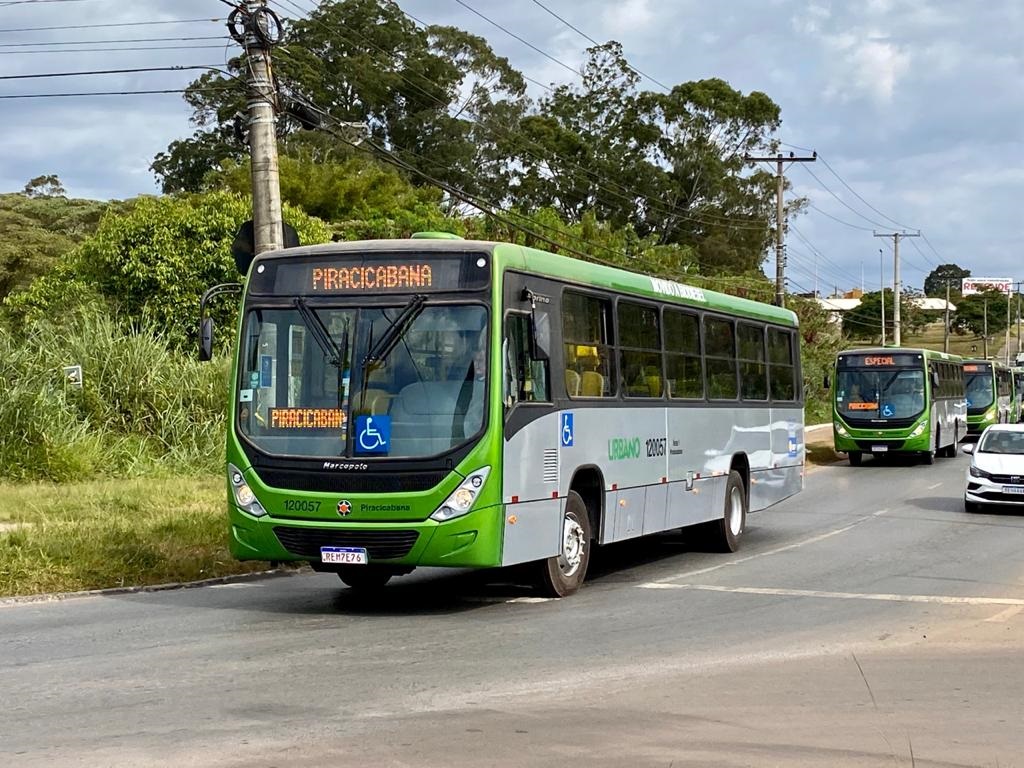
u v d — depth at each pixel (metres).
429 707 7.99
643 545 18.42
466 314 11.61
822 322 66.56
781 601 12.79
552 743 7.11
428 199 57.22
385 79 64.12
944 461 39.66
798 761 6.80
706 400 16.92
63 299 34.91
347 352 11.67
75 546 14.48
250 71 17.58
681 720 7.71
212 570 14.64
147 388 26.03
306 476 11.51
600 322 13.91
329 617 11.69
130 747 6.94
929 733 7.46
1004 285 147.00
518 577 14.07
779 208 49.56
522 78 71.88
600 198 73.12
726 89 75.38
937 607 12.42
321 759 6.72
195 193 52.38
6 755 6.76
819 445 44.03
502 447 11.52
